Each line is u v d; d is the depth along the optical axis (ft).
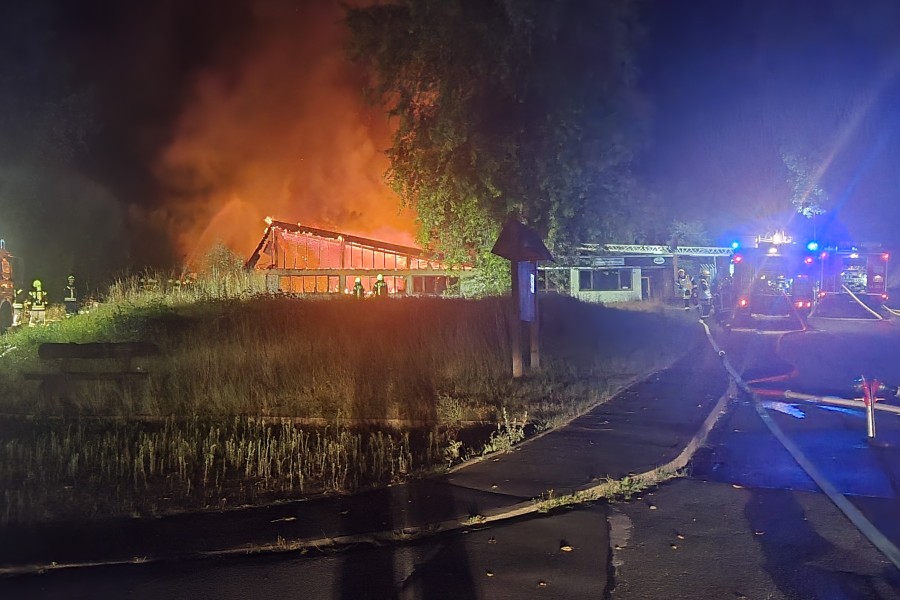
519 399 34.94
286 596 15.17
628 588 15.60
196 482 22.89
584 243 75.05
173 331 46.65
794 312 78.48
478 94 63.72
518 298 40.06
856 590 15.52
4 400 33.65
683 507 20.67
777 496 21.65
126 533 18.42
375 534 18.21
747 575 16.26
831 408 35.14
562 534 18.56
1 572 16.15
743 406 35.53
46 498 21.24
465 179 64.39
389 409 31.86
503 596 15.21
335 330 45.78
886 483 22.91
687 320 77.66
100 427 29.99
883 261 87.51
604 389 37.96
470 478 22.79
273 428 29.84
